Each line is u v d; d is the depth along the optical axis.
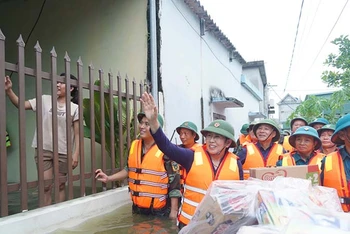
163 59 5.87
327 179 2.52
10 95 3.41
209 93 9.11
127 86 4.53
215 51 9.98
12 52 6.84
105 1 6.05
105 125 4.45
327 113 11.73
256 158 3.86
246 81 14.43
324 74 11.65
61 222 3.12
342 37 11.62
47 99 3.85
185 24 7.23
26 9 6.77
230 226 1.66
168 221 3.39
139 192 3.55
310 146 3.21
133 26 5.77
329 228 1.19
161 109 5.66
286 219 1.35
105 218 3.50
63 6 6.44
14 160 6.43
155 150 3.58
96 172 3.89
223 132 2.62
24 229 2.73
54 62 3.26
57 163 3.27
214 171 2.66
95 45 6.09
